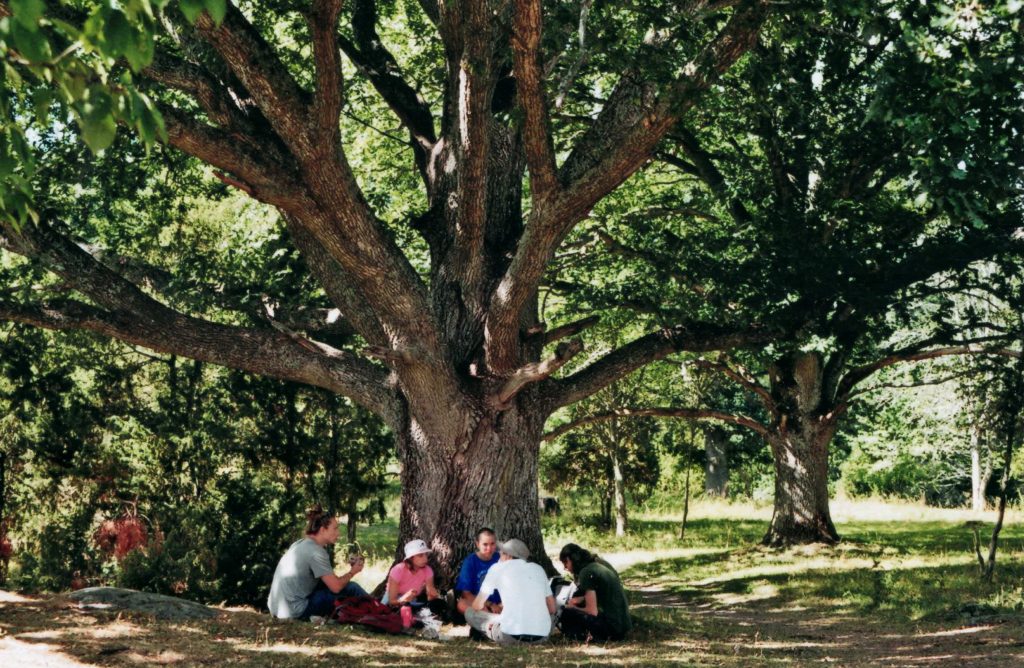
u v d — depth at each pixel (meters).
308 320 14.96
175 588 13.01
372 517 19.70
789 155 17.62
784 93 14.45
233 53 9.48
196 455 17.53
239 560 13.26
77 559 15.40
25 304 12.24
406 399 13.03
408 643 8.95
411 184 21.84
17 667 6.86
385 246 11.30
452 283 13.05
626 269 21.03
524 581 9.85
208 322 13.05
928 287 16.00
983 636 11.49
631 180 22.77
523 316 13.73
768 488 44.12
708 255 17.28
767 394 24.09
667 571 22.70
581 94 19.06
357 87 20.39
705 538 28.81
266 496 14.55
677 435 34.25
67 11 8.02
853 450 43.06
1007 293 16.34
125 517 16.30
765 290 14.88
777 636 12.44
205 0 3.69
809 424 23.62
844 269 14.78
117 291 12.59
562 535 30.20
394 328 11.95
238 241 19.44
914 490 41.84
